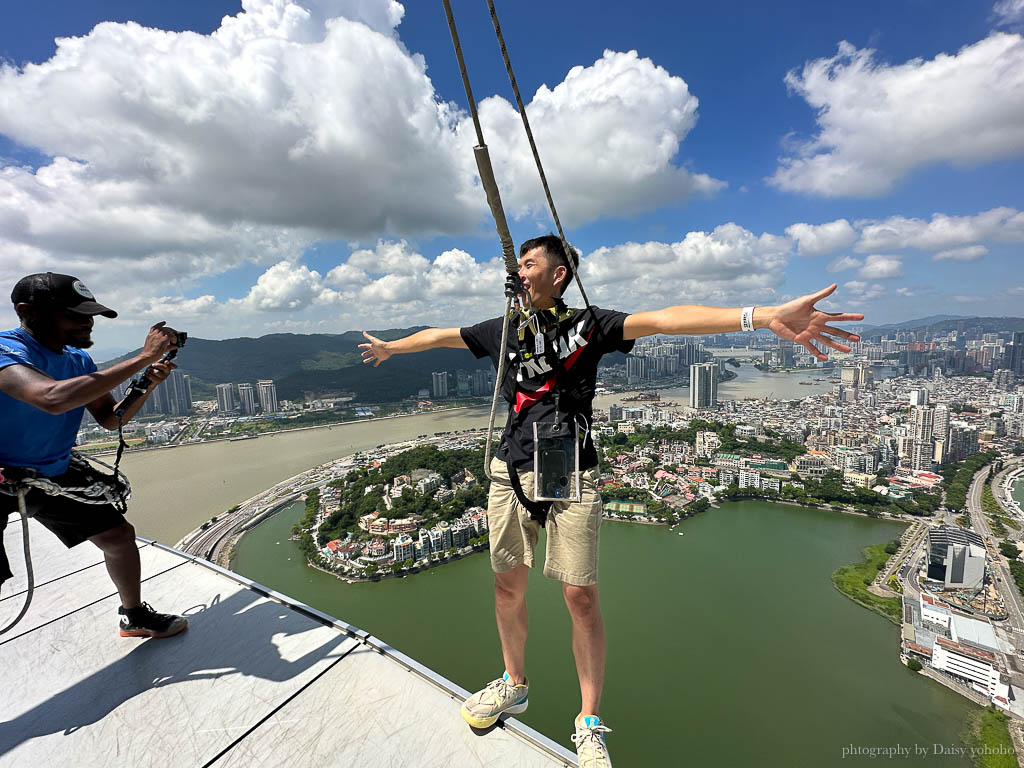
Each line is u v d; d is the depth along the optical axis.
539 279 1.96
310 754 1.89
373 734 1.98
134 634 2.61
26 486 2.08
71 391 1.73
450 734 1.97
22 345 2.01
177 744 1.95
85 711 2.13
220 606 2.93
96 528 2.38
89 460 2.47
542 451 1.88
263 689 2.24
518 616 2.09
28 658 2.50
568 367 1.88
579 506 1.87
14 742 1.98
